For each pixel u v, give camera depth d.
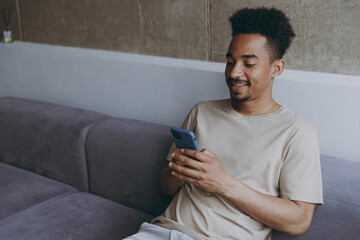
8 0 2.64
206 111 1.43
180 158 1.27
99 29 2.32
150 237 1.33
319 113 1.61
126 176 1.76
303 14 1.69
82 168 1.90
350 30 1.60
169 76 1.98
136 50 2.23
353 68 1.63
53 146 1.96
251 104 1.33
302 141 1.25
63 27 2.47
